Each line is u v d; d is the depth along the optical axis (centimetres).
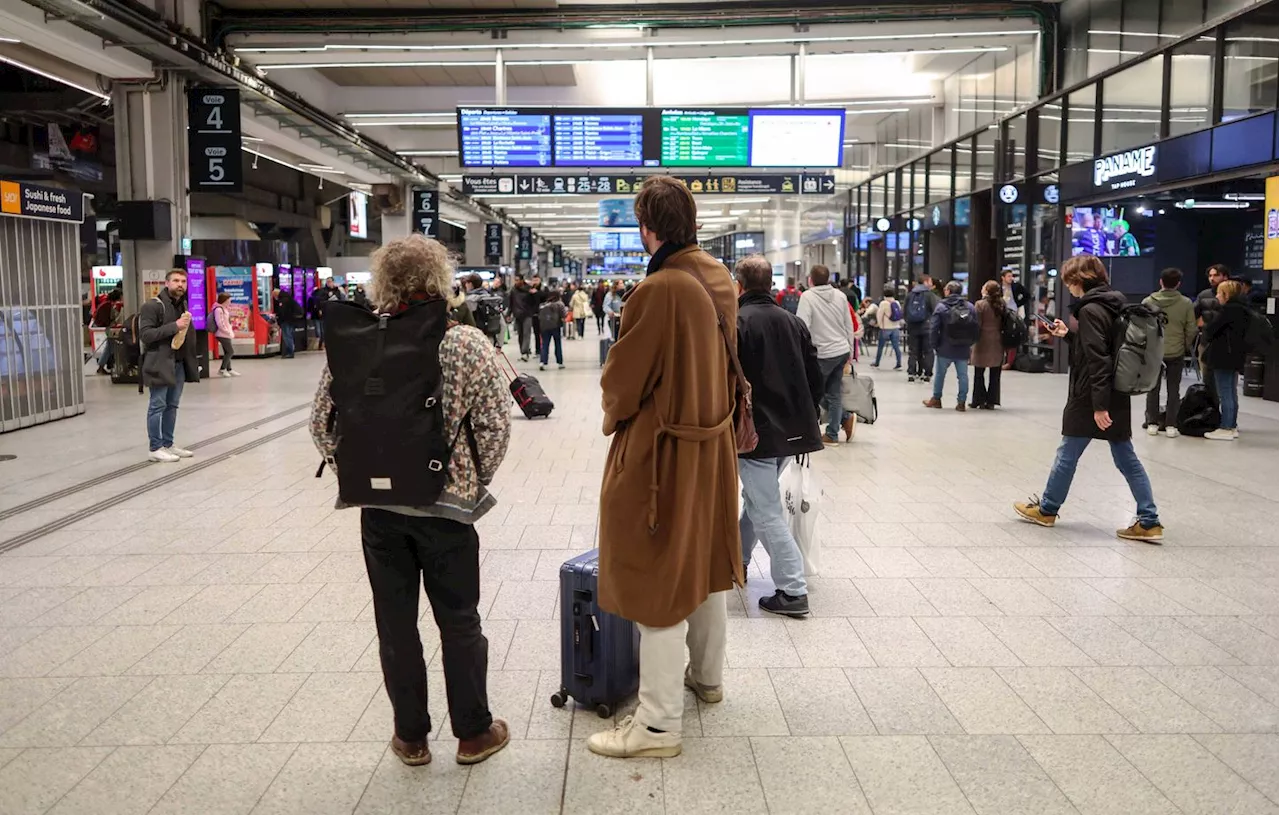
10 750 303
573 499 666
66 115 1970
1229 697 336
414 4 1539
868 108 2016
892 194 2358
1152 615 422
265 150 2370
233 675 362
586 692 326
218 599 453
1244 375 1194
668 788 277
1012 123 1702
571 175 1792
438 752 301
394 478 261
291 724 320
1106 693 341
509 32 1584
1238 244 1588
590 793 274
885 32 1558
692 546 291
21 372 1037
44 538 570
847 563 505
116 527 595
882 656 377
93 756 299
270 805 269
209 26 1542
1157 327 525
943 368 1134
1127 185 1319
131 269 1569
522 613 428
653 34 1568
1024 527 578
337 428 266
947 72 2020
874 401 906
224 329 1662
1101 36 1443
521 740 308
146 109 1527
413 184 2930
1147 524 540
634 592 288
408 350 263
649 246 305
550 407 1093
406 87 2077
